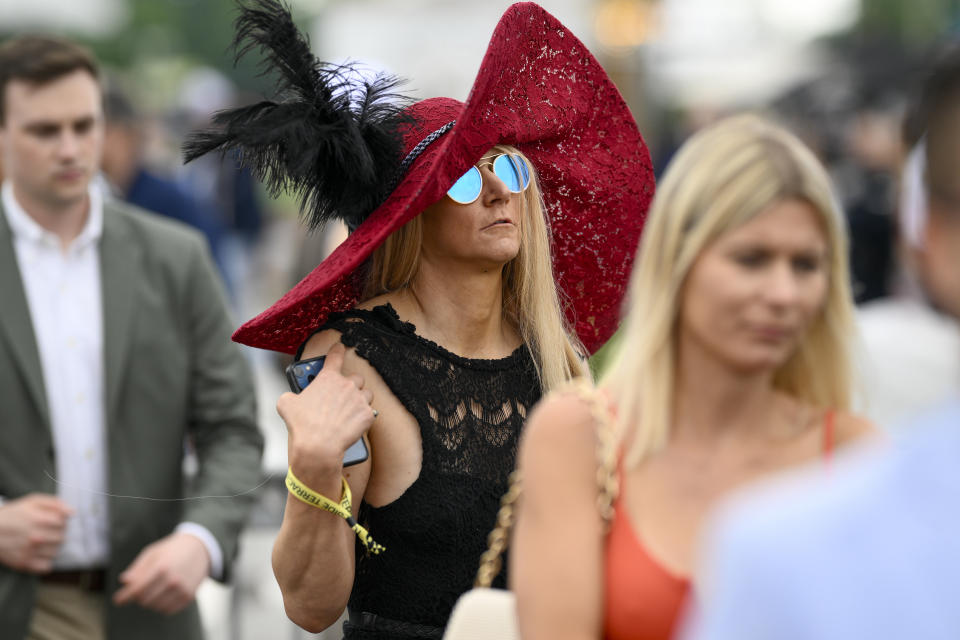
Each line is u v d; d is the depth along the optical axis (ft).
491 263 20.53
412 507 19.31
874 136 52.80
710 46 152.15
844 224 12.84
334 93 19.70
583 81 22.39
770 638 7.57
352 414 18.56
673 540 12.71
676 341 13.15
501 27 19.98
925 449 7.71
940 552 7.40
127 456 26.27
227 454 27.32
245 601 42.93
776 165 12.23
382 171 20.20
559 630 12.75
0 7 129.18
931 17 157.58
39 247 26.43
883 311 27.17
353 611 19.98
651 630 12.48
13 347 25.73
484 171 20.30
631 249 23.62
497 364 20.70
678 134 96.37
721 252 12.34
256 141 18.94
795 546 7.60
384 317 20.29
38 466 25.68
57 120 26.00
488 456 19.92
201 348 27.55
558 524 13.08
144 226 27.68
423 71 115.44
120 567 26.18
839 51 111.75
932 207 8.79
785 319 12.27
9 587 25.12
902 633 7.32
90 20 133.18
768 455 13.10
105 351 26.30
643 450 12.96
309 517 18.43
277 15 19.49
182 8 412.16
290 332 21.62
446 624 19.31
